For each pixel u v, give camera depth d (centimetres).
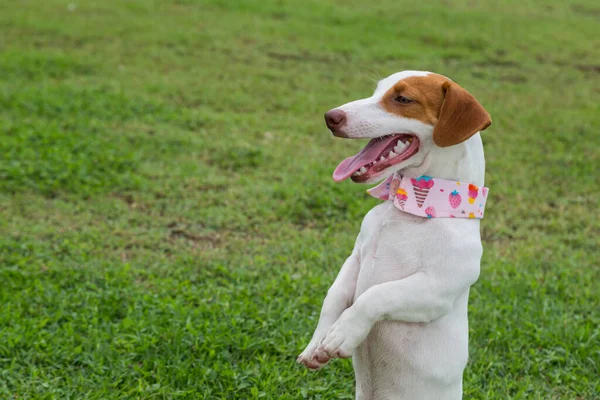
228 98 1061
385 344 316
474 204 312
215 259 591
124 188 730
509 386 439
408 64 1311
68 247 589
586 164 882
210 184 754
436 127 302
